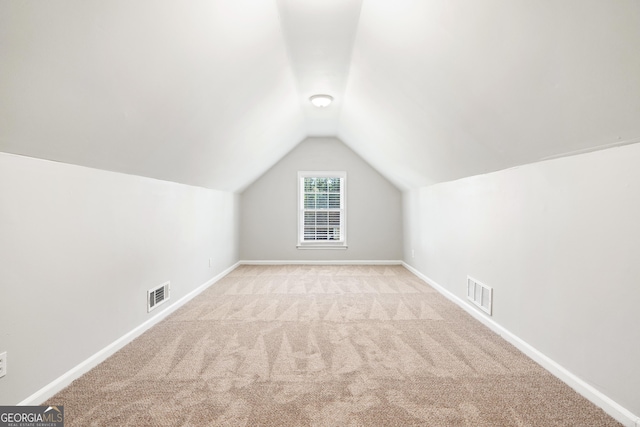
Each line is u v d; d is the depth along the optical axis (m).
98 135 1.83
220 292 4.03
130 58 1.53
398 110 2.99
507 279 2.53
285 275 5.09
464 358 2.21
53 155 1.73
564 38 1.23
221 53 2.04
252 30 2.09
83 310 2.02
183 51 1.77
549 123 1.71
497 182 2.68
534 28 1.30
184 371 2.03
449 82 2.04
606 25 1.08
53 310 1.79
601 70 1.23
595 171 1.70
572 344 1.86
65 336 1.87
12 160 1.54
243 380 1.92
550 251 2.04
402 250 6.05
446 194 3.85
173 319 3.02
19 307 1.58
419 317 3.06
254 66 2.49
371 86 2.99
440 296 3.82
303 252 6.10
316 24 2.30
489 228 2.81
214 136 3.04
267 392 1.79
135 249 2.61
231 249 5.48
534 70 1.47
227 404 1.68
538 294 2.16
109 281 2.28
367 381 1.91
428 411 1.62
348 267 5.79
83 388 1.82
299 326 2.83
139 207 2.67
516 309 2.41
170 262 3.24
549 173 2.05
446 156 3.14
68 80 1.37
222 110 2.70
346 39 2.51
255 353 2.29
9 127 1.37
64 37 1.20
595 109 1.41
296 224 6.07
